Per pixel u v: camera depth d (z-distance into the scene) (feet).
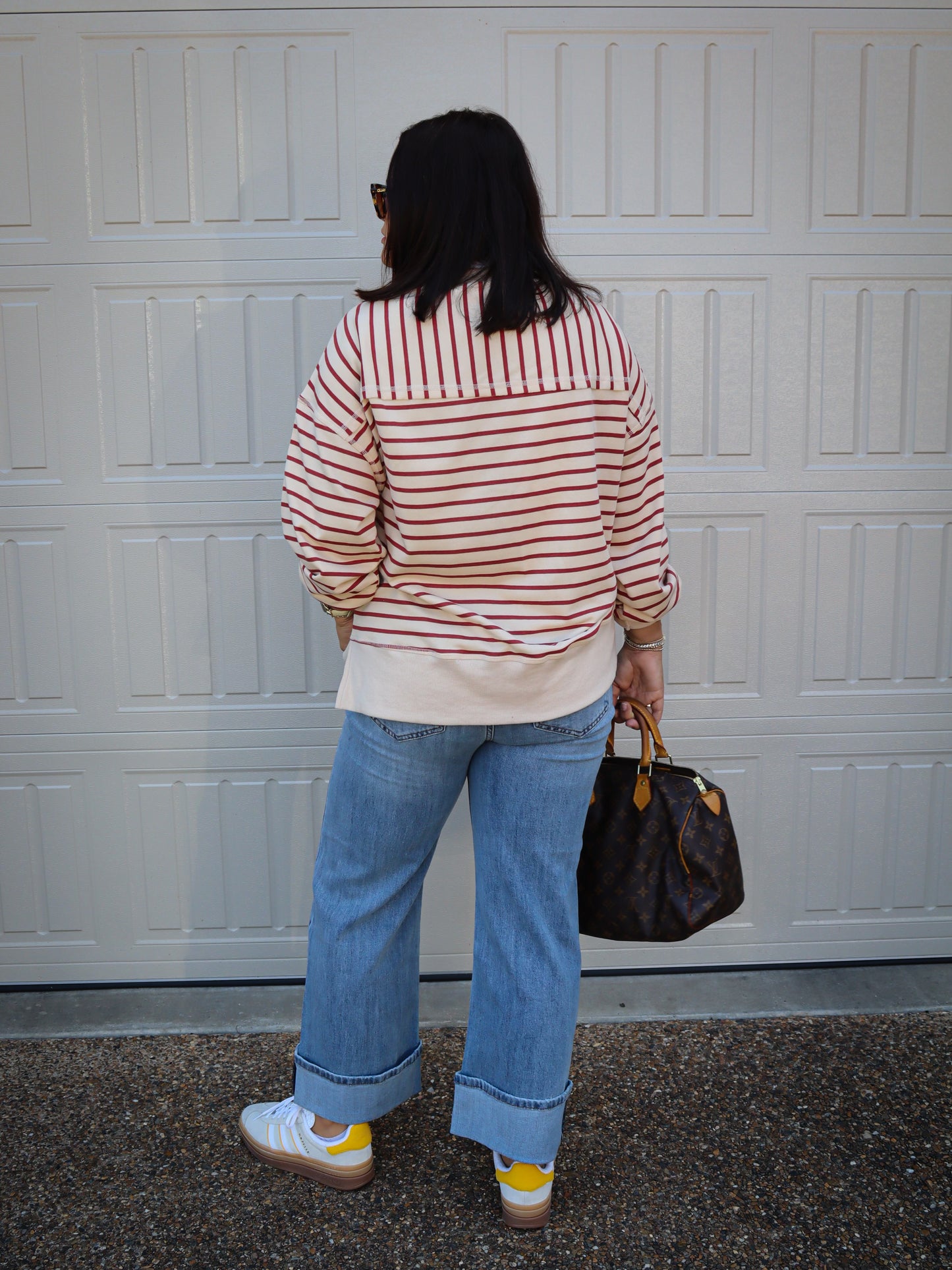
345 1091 4.80
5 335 6.20
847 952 6.91
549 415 3.99
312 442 4.14
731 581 6.55
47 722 6.52
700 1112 5.45
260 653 6.48
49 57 5.97
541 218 4.18
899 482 6.52
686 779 5.03
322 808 6.64
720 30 6.03
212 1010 6.50
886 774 6.80
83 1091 5.69
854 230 6.28
